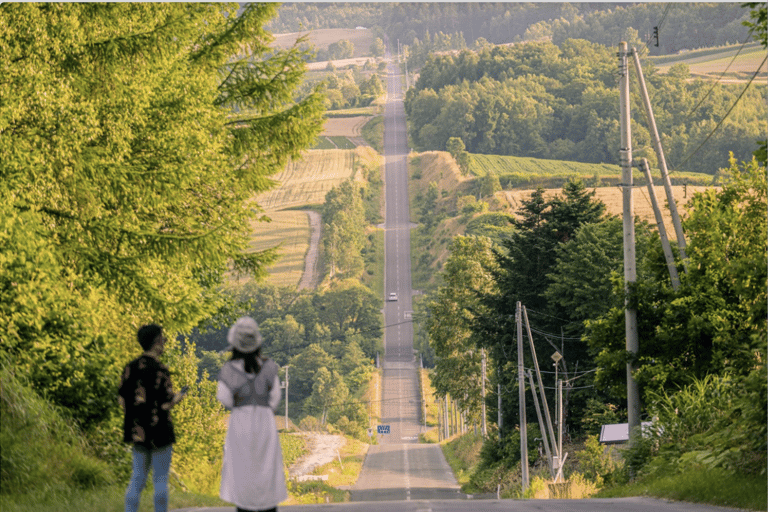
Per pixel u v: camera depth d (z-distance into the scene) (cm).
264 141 3778
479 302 10781
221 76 3850
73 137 2769
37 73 2711
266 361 1373
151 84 3102
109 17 2970
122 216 3072
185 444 3428
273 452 1340
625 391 4997
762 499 2170
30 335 2500
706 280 4650
